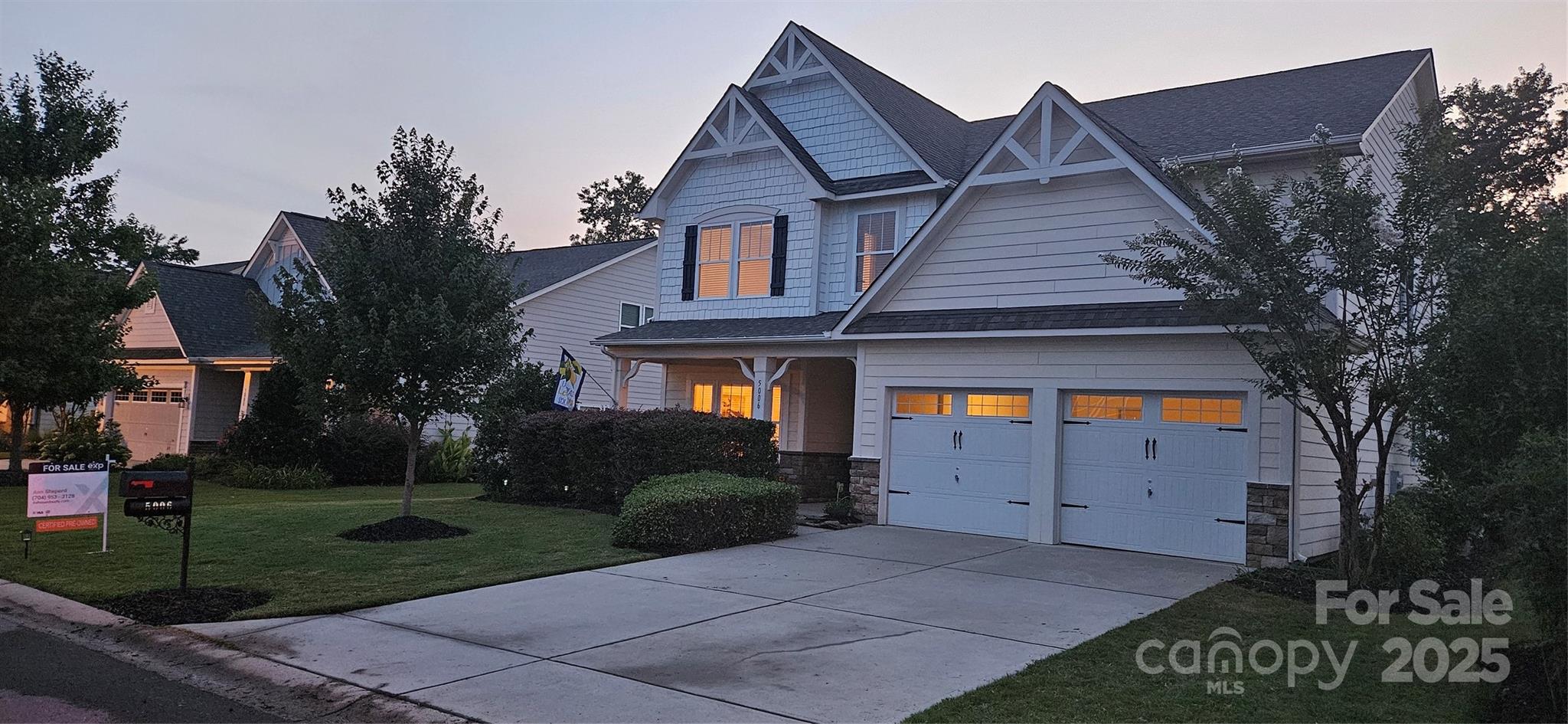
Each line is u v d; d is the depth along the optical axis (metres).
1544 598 5.26
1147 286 12.19
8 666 6.70
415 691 6.02
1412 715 5.63
